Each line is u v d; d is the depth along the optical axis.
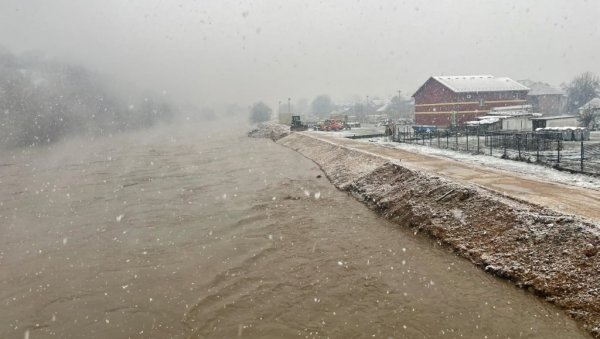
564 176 20.75
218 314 10.26
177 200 22.61
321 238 15.91
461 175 19.94
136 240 16.05
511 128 46.66
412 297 10.85
